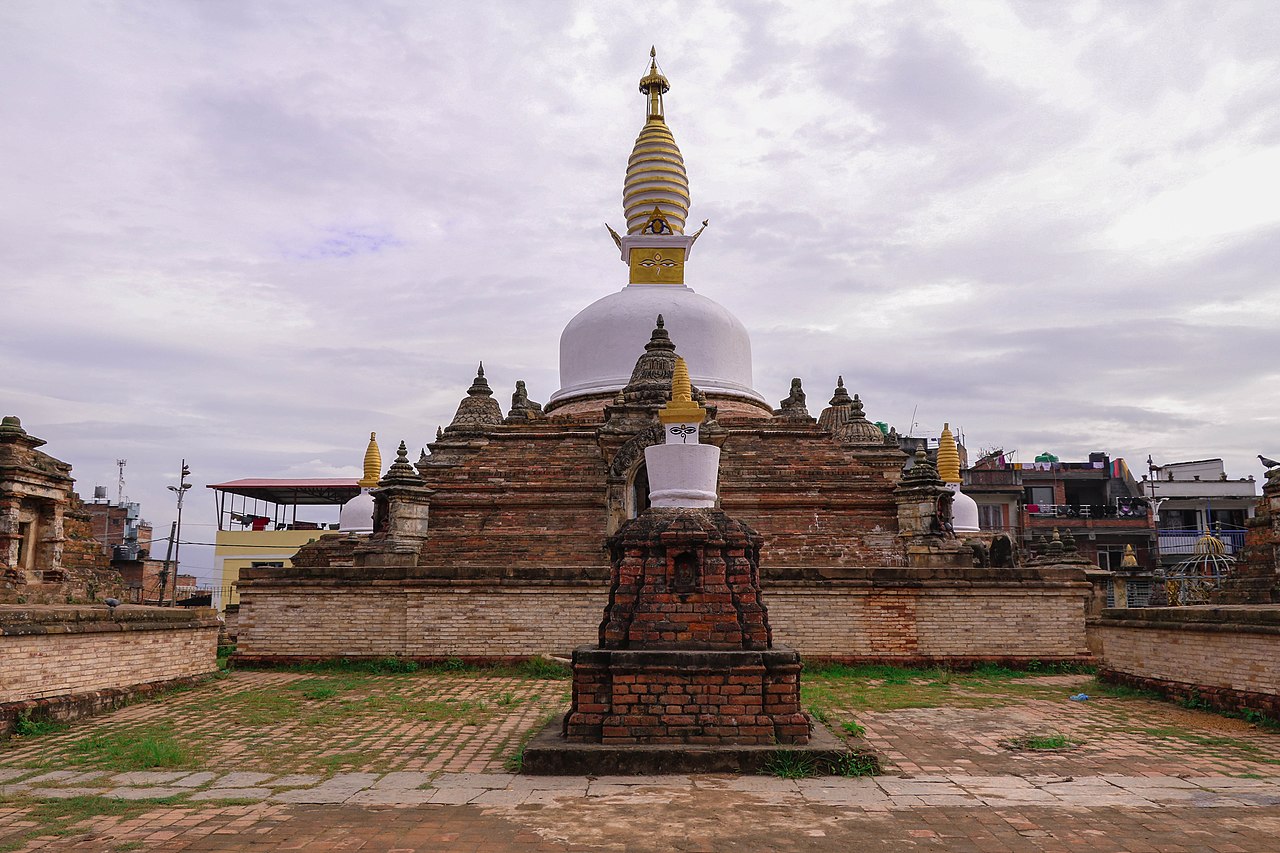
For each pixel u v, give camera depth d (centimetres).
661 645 1230
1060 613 2389
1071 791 1059
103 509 7000
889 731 1502
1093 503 7200
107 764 1241
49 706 1539
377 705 1762
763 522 2997
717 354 3803
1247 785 1098
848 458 3145
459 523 3030
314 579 2447
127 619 1819
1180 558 6266
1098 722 1589
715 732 1178
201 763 1245
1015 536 6006
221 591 6694
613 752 1141
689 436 1374
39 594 1916
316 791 1068
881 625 2383
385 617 2423
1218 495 6800
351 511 3772
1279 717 1519
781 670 1198
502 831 895
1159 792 1057
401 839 873
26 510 1942
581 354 3853
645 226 4184
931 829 902
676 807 977
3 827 925
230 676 2250
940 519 2942
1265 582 2223
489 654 2366
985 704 1803
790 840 866
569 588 2375
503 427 3284
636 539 1277
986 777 1135
